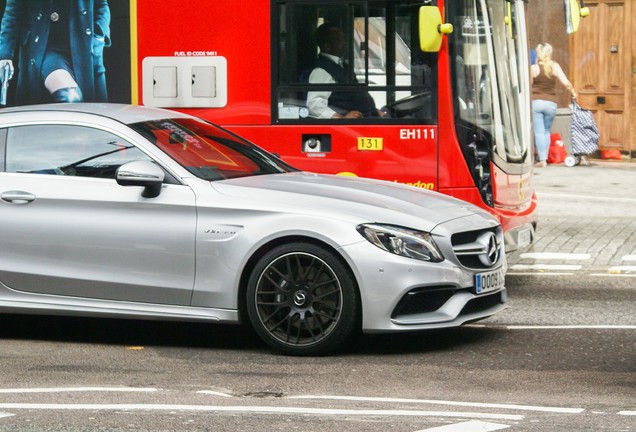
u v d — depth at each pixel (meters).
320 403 8.38
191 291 10.22
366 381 9.15
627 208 20.22
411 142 13.31
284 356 10.13
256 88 13.59
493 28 13.93
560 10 26.45
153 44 13.82
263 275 10.08
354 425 7.70
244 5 13.59
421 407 8.24
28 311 10.64
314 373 9.45
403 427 7.64
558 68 25.05
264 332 10.12
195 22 13.71
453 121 13.26
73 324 11.70
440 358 9.99
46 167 10.66
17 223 10.56
